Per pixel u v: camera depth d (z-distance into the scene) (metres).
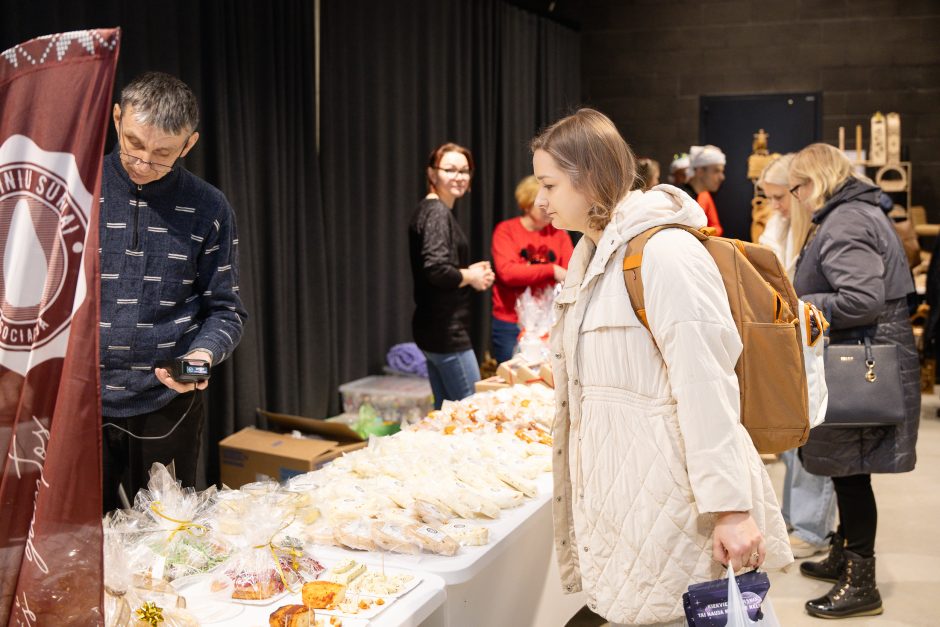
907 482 4.61
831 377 2.67
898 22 8.05
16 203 1.11
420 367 5.32
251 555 1.63
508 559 2.06
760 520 1.57
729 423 1.48
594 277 1.65
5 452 1.12
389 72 5.54
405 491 2.12
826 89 8.25
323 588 1.54
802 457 2.88
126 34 3.57
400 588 1.61
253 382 4.27
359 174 5.27
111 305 2.07
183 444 2.24
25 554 1.11
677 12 8.48
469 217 6.50
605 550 1.67
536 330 3.78
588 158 1.62
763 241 3.86
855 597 3.03
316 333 4.83
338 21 5.04
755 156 7.66
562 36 8.05
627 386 1.61
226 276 2.25
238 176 4.14
